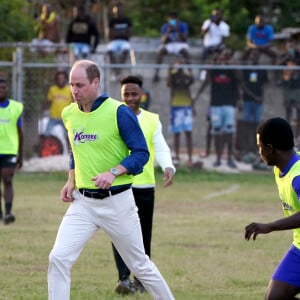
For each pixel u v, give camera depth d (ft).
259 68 169.48
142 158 59.21
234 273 82.99
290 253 54.90
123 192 59.98
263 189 153.79
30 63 173.47
